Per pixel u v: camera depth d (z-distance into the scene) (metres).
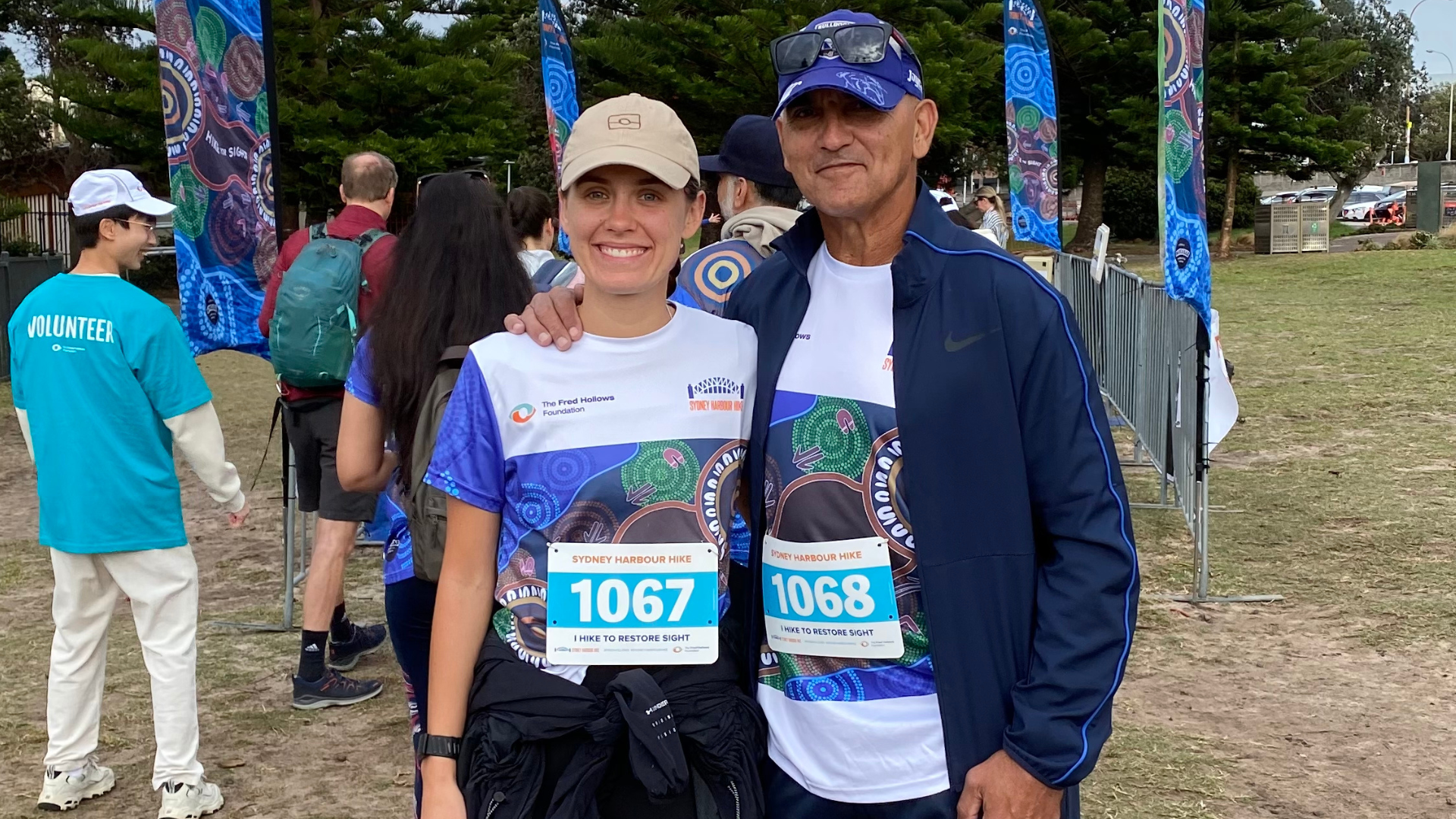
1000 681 1.81
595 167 1.77
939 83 22.97
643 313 1.87
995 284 1.80
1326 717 3.95
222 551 6.45
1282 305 16.31
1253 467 7.59
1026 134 8.88
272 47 4.99
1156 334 6.85
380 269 4.03
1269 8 27.50
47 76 22.12
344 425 2.75
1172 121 4.87
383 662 4.79
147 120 21.12
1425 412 8.99
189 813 3.43
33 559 6.32
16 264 13.58
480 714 1.82
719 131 27.05
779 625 1.92
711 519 1.85
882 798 1.84
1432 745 3.71
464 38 22.72
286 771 3.77
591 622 1.82
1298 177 29.78
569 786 1.75
